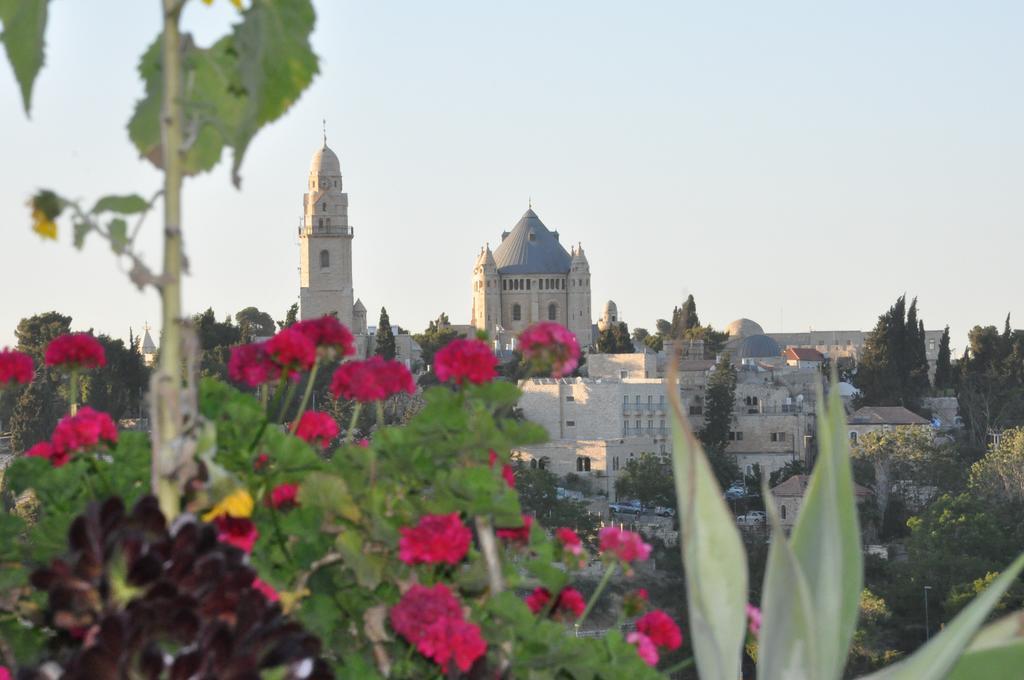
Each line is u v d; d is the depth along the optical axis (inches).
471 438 496.7
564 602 569.3
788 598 348.2
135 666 296.4
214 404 517.7
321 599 494.0
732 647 358.9
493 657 498.0
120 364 6929.1
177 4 332.5
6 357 561.6
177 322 328.8
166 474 326.3
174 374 328.5
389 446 499.5
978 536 6441.9
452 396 514.6
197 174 363.9
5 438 4677.7
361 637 500.7
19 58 345.7
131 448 538.0
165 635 302.0
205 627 301.6
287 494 501.4
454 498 483.5
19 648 445.1
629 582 5418.3
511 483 552.4
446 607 438.3
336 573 516.1
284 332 524.4
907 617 6190.9
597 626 3708.2
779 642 351.9
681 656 3366.1
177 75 333.7
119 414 5782.5
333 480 474.3
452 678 447.8
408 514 492.4
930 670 346.3
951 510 6692.9
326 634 486.9
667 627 576.7
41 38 344.8
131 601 299.0
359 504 491.2
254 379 540.1
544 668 488.7
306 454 488.4
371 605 503.2
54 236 328.8
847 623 367.9
